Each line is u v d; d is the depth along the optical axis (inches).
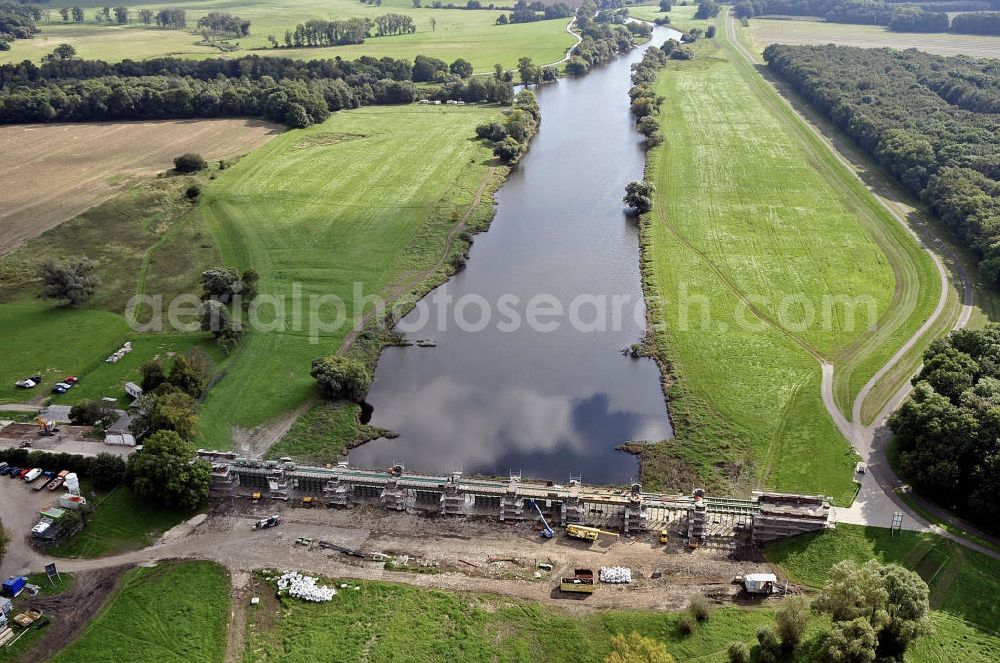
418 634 3607.3
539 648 3543.3
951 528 4037.9
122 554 4099.4
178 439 4473.4
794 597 3405.5
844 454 4682.6
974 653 3373.5
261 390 5492.1
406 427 5255.9
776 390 5354.3
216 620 3705.7
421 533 4303.6
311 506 4522.6
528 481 4672.7
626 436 5113.2
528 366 5910.4
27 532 4175.7
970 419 4178.2
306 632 3629.4
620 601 3796.8
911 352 5659.5
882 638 3314.5
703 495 4414.4
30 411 5201.8
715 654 3452.3
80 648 3528.5
